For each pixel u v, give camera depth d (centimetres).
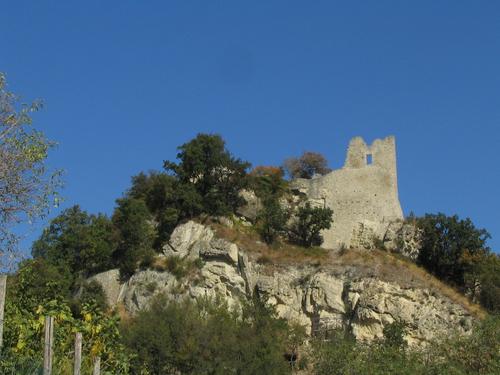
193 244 7550
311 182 8369
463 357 4462
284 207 8181
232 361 4984
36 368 2328
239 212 7988
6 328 2625
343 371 4956
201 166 8031
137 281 7262
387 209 8169
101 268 7544
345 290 7019
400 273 7150
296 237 7912
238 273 7325
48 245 7738
